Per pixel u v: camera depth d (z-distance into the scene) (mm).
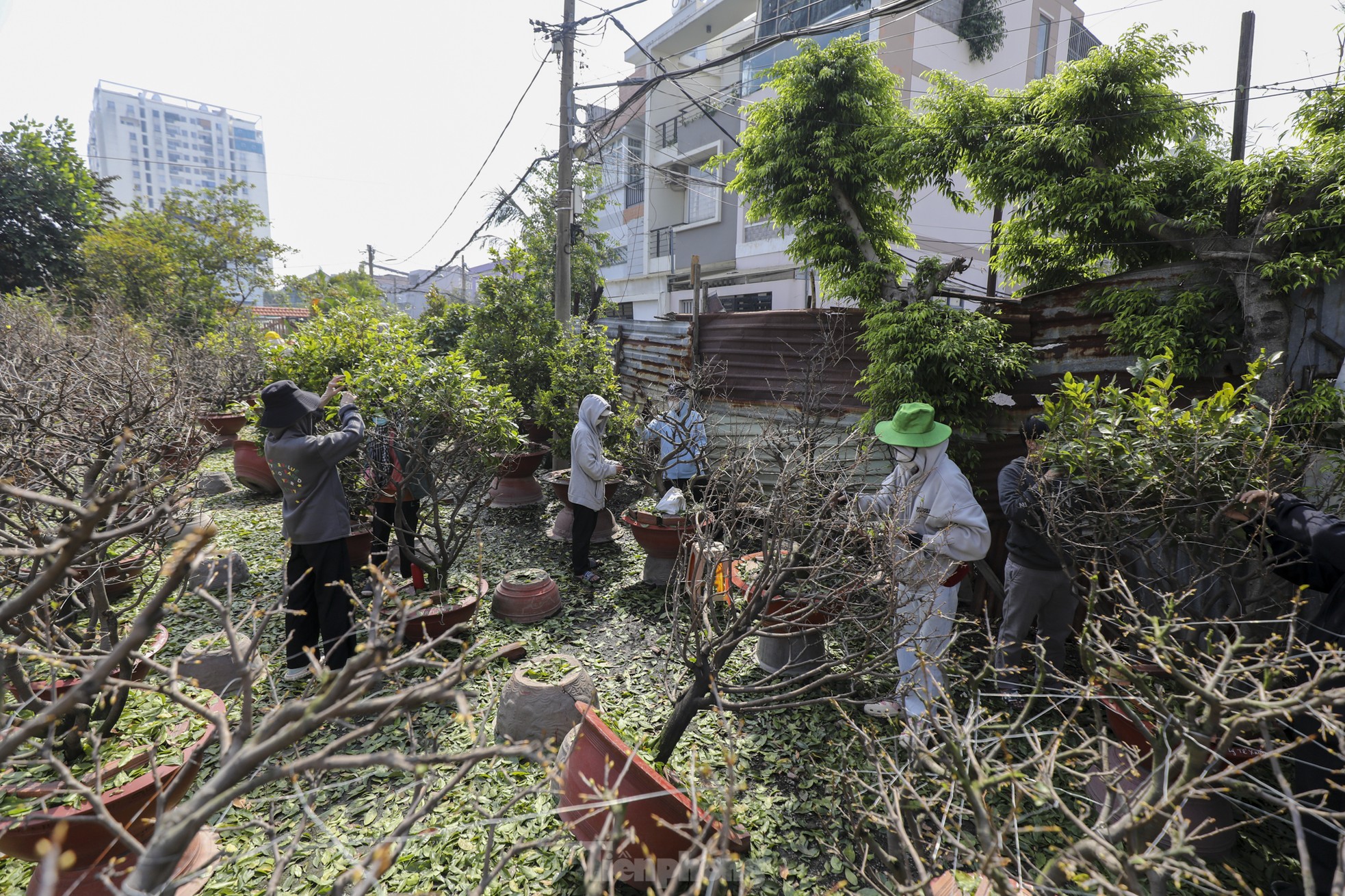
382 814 2922
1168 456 2877
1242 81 4656
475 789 3070
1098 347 4949
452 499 5301
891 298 6074
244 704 1262
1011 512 3506
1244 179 4137
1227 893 1275
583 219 14305
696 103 9367
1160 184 4828
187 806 1034
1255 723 1422
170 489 3072
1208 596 3125
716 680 2783
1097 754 1780
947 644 3002
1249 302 4059
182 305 15500
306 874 2613
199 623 4559
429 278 16266
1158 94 4789
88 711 2465
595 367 8438
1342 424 3309
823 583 3334
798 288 15375
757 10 18438
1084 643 2018
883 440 3781
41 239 15406
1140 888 1287
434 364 5121
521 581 5055
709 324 8102
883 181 6422
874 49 6668
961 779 1577
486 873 1356
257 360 10609
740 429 7453
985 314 5508
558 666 3510
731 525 3123
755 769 3318
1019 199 5363
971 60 13977
